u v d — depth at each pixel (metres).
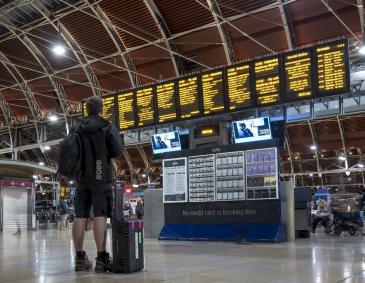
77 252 5.90
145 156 43.25
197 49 29.55
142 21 27.14
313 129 37.00
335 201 14.88
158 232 14.16
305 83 11.37
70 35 29.44
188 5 25.77
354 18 24.92
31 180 24.95
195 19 26.83
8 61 33.06
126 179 45.59
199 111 12.73
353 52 23.89
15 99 37.84
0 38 30.56
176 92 13.22
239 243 10.91
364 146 36.81
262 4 24.66
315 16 25.53
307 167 40.81
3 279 5.07
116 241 5.61
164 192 13.15
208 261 6.82
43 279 5.04
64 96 35.69
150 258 7.35
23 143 40.38
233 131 12.17
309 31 26.36
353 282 4.61
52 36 29.75
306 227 13.34
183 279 4.92
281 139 11.80
